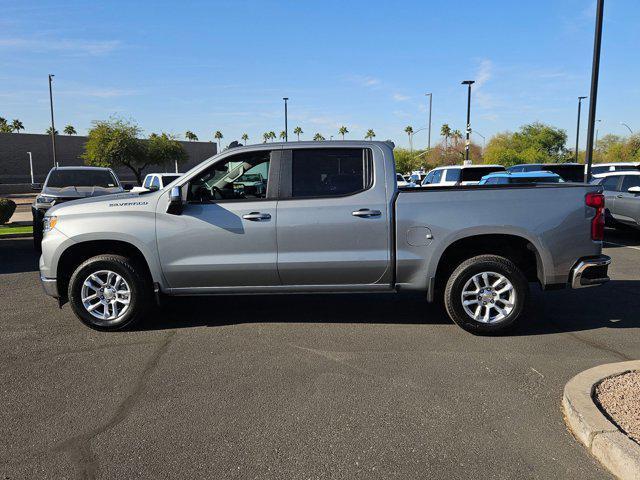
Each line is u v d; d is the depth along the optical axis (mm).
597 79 13766
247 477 3096
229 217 5625
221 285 5766
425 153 60438
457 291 5562
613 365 4410
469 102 32062
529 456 3293
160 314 6566
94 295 5828
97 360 4992
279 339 5578
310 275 5684
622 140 51000
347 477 3082
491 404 4012
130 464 3238
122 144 44969
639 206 12516
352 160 5684
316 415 3852
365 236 5586
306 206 5598
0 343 5504
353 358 5004
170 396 4188
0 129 78000
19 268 10023
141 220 5684
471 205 5500
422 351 5180
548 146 51719
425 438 3518
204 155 73188
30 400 4141
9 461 3283
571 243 5480
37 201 11969
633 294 7465
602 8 13383
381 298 7301
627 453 3029
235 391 4273
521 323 6094
